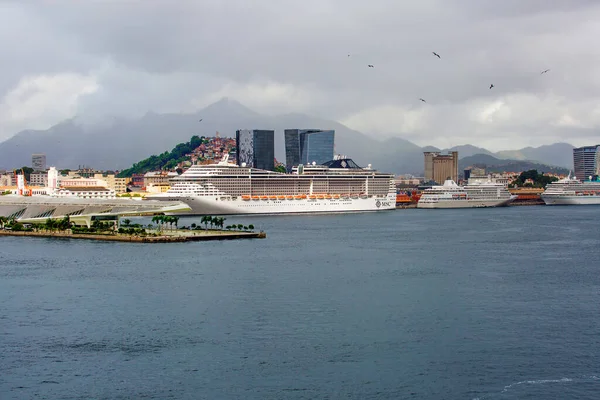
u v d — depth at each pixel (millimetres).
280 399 106938
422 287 180750
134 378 114938
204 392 109562
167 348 128875
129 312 154125
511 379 113625
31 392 110062
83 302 163875
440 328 140750
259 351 127000
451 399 106625
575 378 113812
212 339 134000
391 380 113562
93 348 129250
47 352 127188
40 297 169250
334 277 195250
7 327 143000
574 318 148375
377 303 162125
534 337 134500
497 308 157250
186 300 165250
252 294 171750
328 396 107812
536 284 185000
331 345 130125
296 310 155250
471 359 122500
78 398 107875
